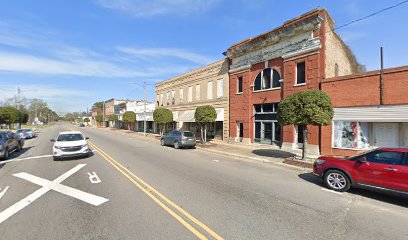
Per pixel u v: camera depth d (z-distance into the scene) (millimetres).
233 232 4227
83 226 4418
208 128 25062
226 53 21891
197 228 4359
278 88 17266
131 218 4777
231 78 21750
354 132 12828
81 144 12078
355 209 5492
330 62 15180
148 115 40875
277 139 17672
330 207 5602
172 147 18984
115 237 4008
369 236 4188
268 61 18141
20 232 4188
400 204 5887
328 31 14875
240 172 9477
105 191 6578
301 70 15930
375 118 11820
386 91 11438
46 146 19156
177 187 7043
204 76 25484
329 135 13773
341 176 6934
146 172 9109
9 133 14633
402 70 10906
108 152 15016
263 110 18797
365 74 12219
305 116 10477
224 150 16484
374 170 6301
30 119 100938
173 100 31938
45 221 4641
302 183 7852
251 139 19734
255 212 5180
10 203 5637
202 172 9273
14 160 12141
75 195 6227
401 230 4445
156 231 4227
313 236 4137
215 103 23688
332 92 13688
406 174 5750
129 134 38031
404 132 11281
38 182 7562
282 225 4551
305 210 5371
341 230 4395
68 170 9406
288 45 16547
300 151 15203
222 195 6336
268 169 10281
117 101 68250
